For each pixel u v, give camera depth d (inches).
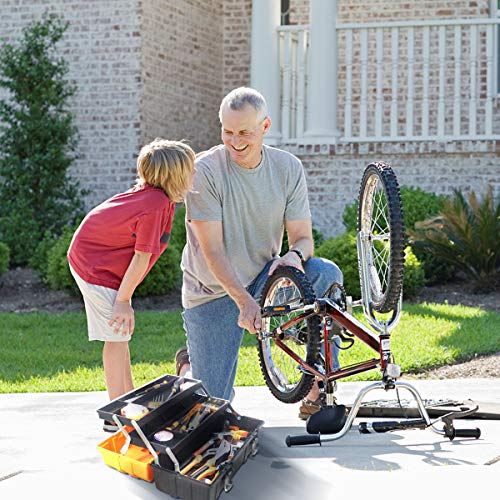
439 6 531.5
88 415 215.0
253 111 175.3
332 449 165.9
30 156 498.0
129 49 521.7
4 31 539.2
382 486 137.5
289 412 209.2
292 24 582.2
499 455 157.8
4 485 146.3
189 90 572.7
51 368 296.4
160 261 422.6
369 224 180.4
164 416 156.4
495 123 495.8
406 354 283.6
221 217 186.1
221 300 191.6
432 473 143.4
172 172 183.8
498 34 525.3
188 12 568.7
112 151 526.3
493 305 391.5
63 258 425.1
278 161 189.0
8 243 489.7
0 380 276.4
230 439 156.0
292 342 199.3
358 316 353.7
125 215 185.3
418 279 403.2
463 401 189.6
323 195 488.1
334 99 482.9
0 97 546.3
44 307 426.0
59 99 504.1
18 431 195.5
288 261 182.5
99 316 190.4
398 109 495.2
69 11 529.7
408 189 450.6
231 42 608.4
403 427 165.0
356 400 164.2
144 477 146.6
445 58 475.8
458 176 475.5
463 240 407.2
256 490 139.6
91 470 153.5
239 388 245.6
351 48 481.1
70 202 522.6
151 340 335.3
